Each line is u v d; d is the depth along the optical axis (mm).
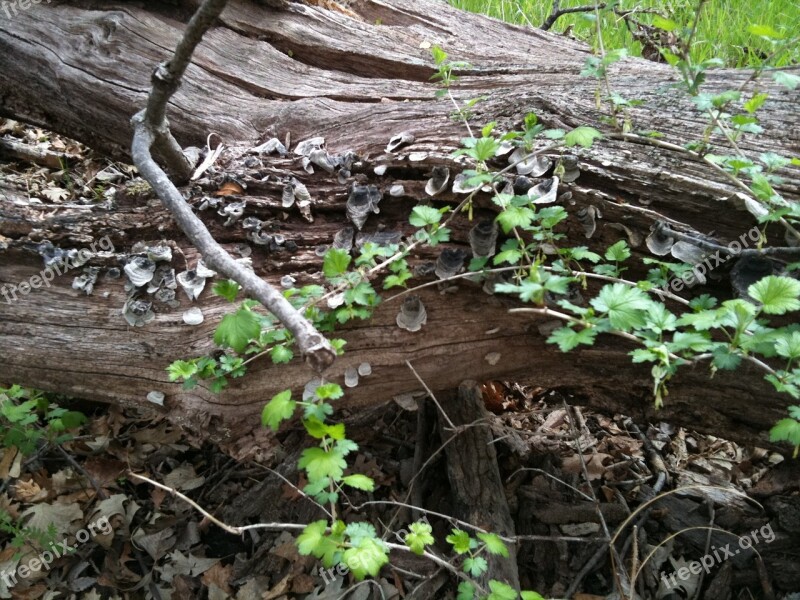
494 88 2881
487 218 2238
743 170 2012
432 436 2918
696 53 4238
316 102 2969
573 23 5086
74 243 2527
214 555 2701
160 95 2211
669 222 2123
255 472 2953
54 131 3363
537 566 2551
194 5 3207
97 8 3178
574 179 2203
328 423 2842
